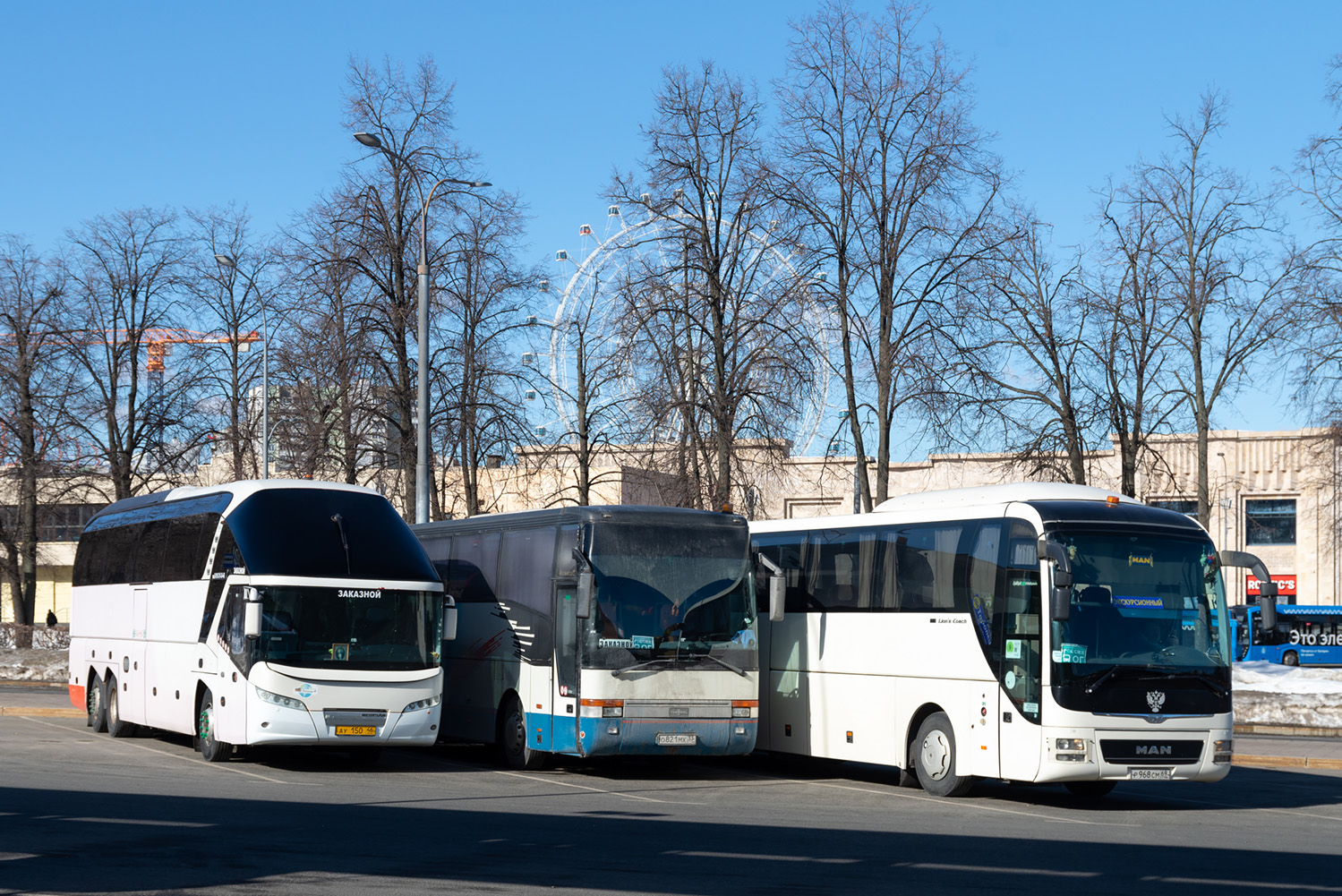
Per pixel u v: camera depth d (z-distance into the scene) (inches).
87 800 591.8
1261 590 675.4
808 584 808.9
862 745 749.3
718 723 741.3
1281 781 829.8
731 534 771.4
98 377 1777.8
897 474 2576.3
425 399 1211.2
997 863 470.6
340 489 800.3
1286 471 2468.0
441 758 885.2
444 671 900.0
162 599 875.4
